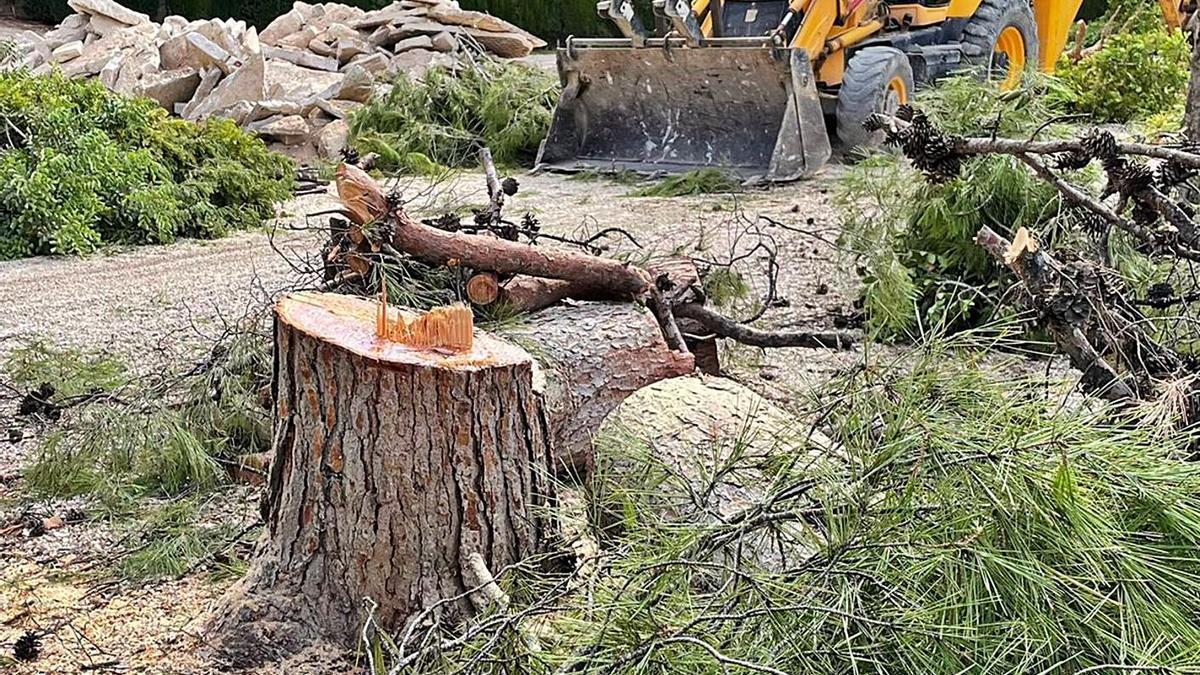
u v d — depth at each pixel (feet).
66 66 43.78
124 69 41.47
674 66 28.86
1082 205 12.28
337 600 9.40
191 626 9.86
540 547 9.41
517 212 26.78
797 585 7.29
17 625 10.08
